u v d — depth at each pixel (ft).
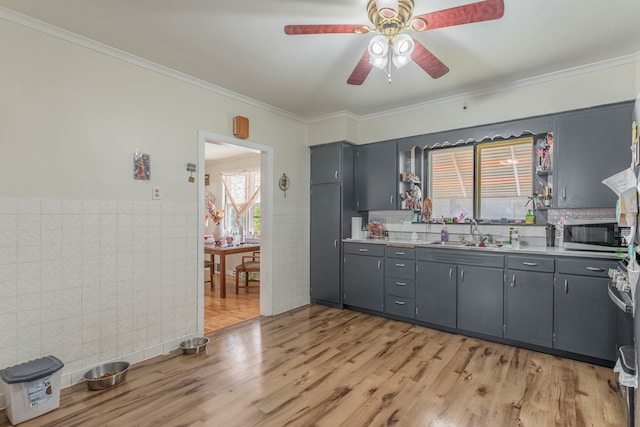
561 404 6.77
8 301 6.86
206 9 6.82
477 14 5.25
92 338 8.05
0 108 6.81
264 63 9.24
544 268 9.21
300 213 14.26
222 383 7.68
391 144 13.26
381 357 9.04
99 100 8.25
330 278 14.01
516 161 11.44
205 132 10.61
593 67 9.23
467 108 11.49
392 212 14.14
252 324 11.84
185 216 10.05
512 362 8.73
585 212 10.07
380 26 5.91
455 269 10.78
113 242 8.45
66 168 7.69
